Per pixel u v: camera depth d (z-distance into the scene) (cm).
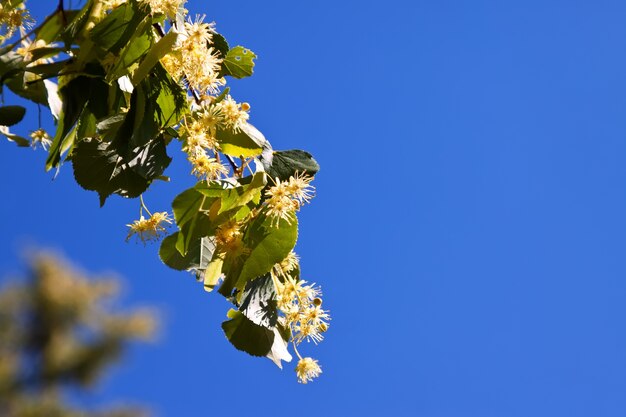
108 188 127
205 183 125
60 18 126
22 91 127
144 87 125
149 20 125
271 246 128
